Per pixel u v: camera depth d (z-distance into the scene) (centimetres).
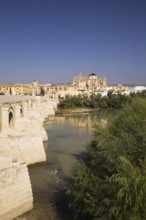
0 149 3566
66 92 19750
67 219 2473
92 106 14600
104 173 2486
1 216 2333
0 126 3603
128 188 1894
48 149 5062
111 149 2470
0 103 3600
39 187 3191
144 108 4194
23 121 4081
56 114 11912
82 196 2358
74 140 5903
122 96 14875
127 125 3178
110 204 2023
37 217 2505
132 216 1867
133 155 2389
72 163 4125
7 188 2394
